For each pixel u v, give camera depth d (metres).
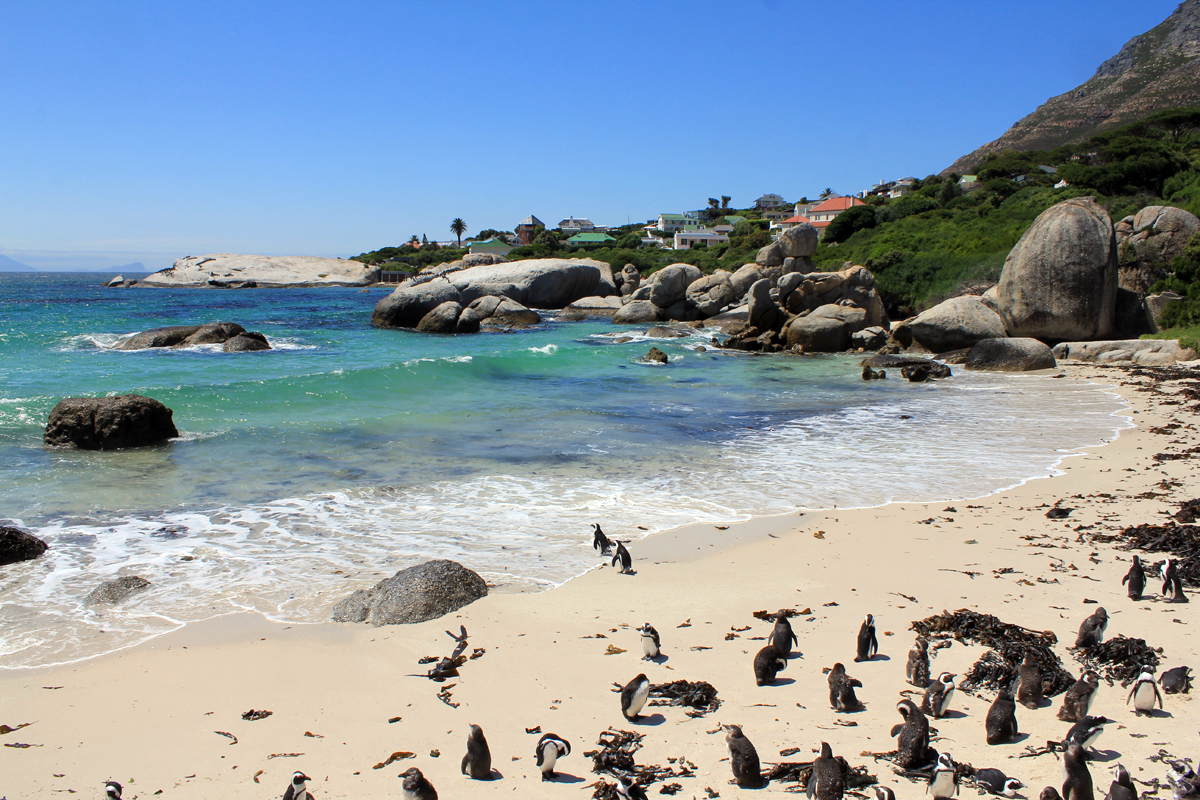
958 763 5.80
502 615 8.95
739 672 7.51
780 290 39.38
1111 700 6.79
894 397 24.27
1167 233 37.12
